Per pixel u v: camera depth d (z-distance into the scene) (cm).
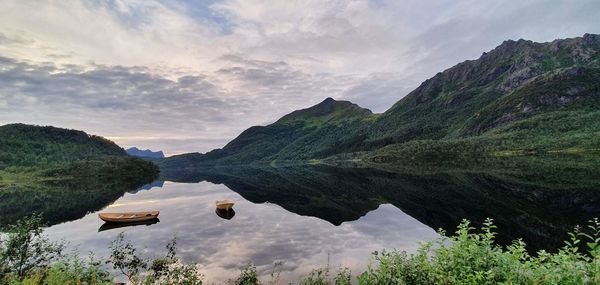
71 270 1352
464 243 895
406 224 3466
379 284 919
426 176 9338
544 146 13488
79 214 5356
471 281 770
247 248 2759
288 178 12638
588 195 4091
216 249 2767
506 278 742
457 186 6400
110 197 8225
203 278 2047
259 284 1780
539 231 2783
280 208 5141
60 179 16512
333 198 6025
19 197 8694
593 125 14625
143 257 2503
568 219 3122
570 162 9181
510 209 3762
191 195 7994
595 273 645
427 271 893
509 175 7438
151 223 4241
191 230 3653
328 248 2664
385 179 9462
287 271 2131
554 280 669
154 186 11919
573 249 763
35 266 1468
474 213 3709
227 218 4400
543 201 4050
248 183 11294
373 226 3441
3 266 1390
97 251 2891
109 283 1298
